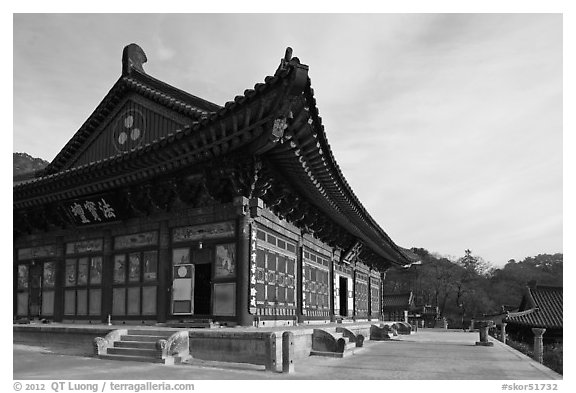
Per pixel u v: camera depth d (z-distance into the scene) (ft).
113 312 83.71
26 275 99.50
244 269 70.79
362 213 105.09
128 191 80.94
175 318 75.46
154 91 86.58
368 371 56.95
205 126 64.34
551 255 510.58
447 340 125.18
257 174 71.36
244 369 54.13
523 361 75.36
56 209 93.09
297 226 96.43
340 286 136.05
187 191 76.54
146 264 81.00
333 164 73.87
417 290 431.84
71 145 96.94
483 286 459.73
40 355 64.90
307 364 62.18
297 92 54.29
